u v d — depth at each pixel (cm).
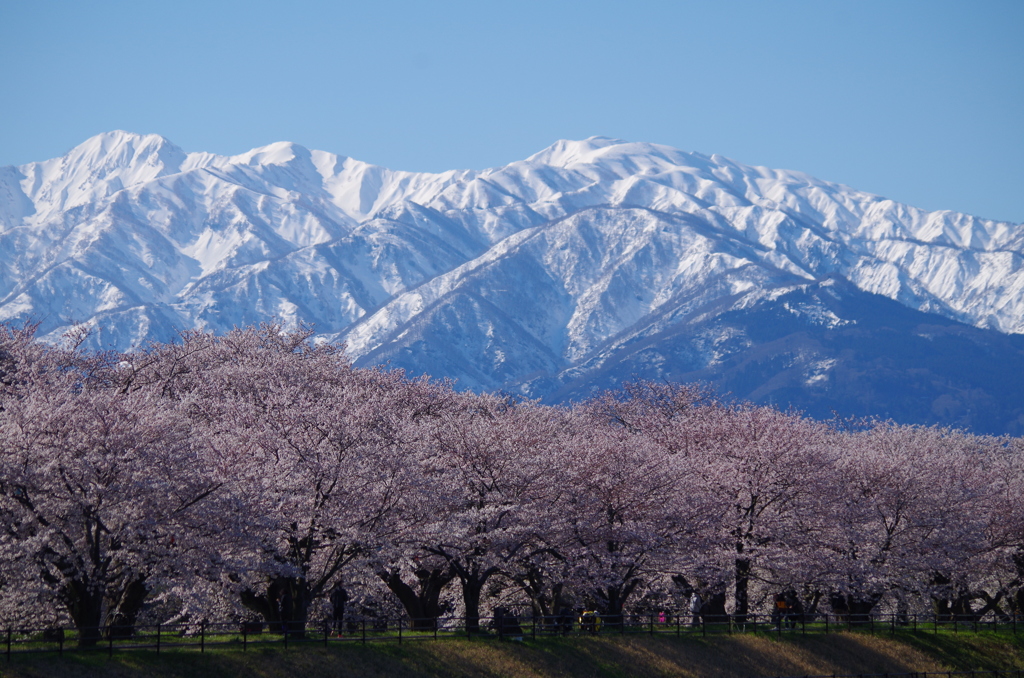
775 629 8138
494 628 7475
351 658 6075
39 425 5334
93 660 5225
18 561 5081
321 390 8112
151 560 5397
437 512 6575
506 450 7081
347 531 5928
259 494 5675
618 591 7725
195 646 5822
